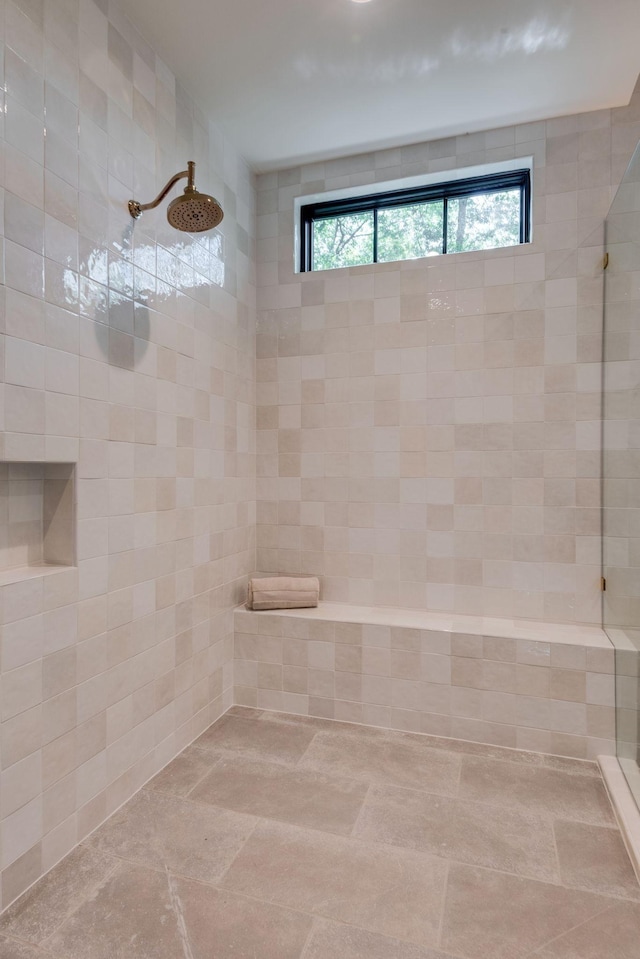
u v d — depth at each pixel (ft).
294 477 9.86
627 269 6.99
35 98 5.12
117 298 6.28
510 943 4.48
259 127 8.71
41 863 5.18
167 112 7.29
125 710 6.43
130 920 4.67
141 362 6.72
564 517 8.46
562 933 4.58
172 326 7.38
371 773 7.08
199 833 5.84
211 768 7.17
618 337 7.43
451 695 8.07
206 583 8.29
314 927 4.61
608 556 7.91
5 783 4.81
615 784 6.68
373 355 9.42
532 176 8.63
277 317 9.97
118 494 6.29
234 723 8.50
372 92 7.90
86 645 5.80
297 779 6.93
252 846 5.64
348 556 9.57
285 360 9.91
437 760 7.44
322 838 5.78
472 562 8.89
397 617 8.79
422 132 8.90
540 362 8.57
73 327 5.61
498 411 8.77
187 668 7.77
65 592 5.51
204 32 6.75
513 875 5.25
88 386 5.82
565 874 5.28
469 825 6.02
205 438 8.25
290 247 9.90
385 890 5.04
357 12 6.44
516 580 8.68
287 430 9.89
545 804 6.44
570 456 8.43
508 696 7.82
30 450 5.08
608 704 7.41
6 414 4.82
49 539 5.77
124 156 6.40
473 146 8.92
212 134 8.50
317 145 9.23
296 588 9.19
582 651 7.51
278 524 9.94
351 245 9.98
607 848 5.66
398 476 9.27
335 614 8.94
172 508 7.38
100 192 6.00
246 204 9.68
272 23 6.59
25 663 5.02
